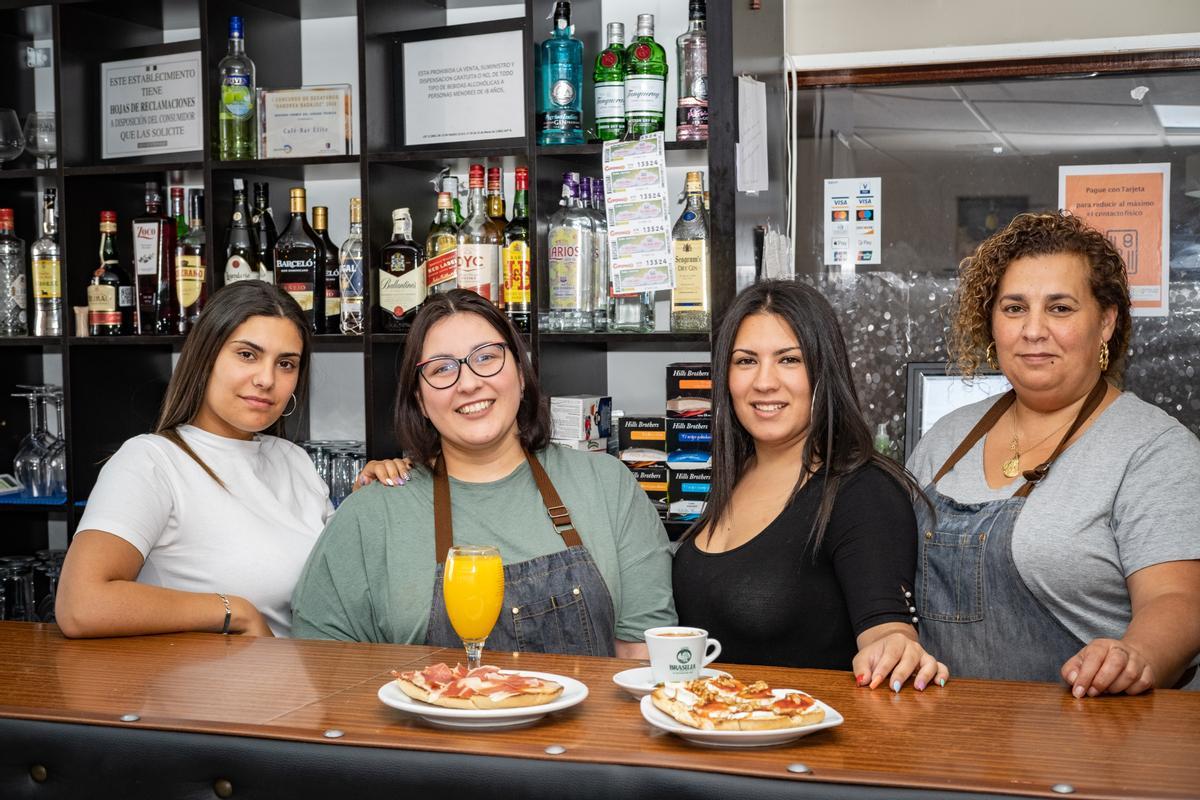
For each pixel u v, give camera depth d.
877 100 3.14
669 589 1.98
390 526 1.94
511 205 3.10
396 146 2.93
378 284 2.88
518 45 2.81
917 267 3.14
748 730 1.11
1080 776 1.04
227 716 1.25
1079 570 1.71
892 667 1.40
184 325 2.98
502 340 1.92
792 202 3.18
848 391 1.82
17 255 3.16
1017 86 3.06
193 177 3.10
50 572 3.06
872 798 1.02
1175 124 2.98
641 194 2.67
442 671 1.28
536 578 1.88
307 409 3.20
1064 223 1.83
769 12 2.94
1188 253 2.99
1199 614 1.53
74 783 1.24
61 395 3.16
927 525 1.89
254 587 2.11
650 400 3.11
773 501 1.87
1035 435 1.87
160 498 2.04
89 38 3.08
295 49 3.22
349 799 1.14
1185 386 3.00
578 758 1.09
